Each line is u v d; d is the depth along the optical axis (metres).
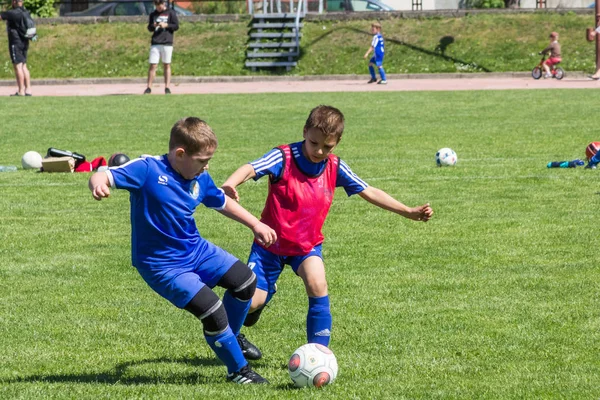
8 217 18.98
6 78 64.50
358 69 64.50
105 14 73.00
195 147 8.66
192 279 8.93
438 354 10.36
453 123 35.72
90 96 50.16
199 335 11.34
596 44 58.59
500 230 17.20
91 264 15.09
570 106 41.22
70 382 9.44
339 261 15.07
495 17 68.62
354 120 37.28
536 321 11.62
